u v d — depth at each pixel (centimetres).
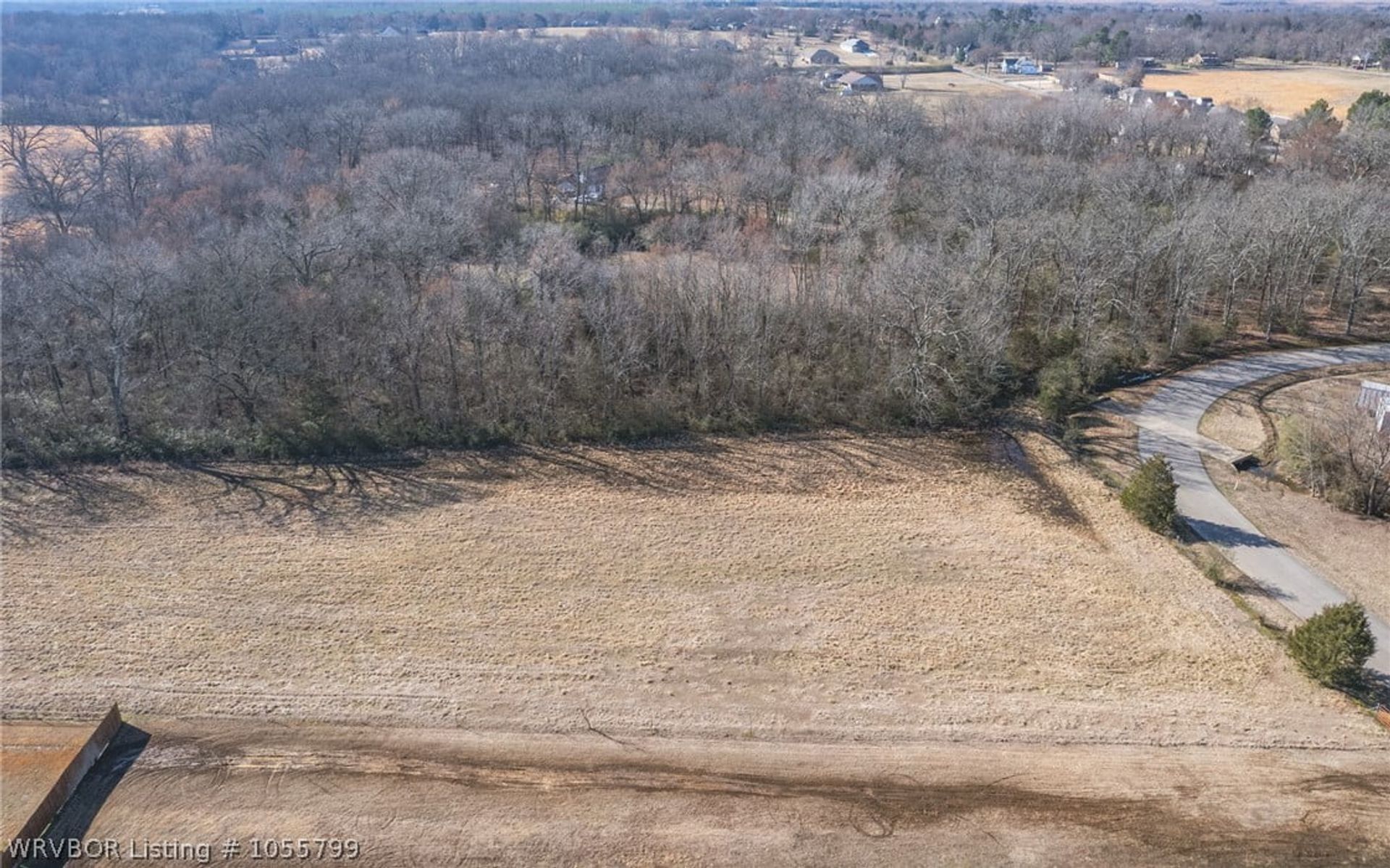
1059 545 4894
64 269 6375
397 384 6241
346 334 6481
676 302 6588
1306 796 3378
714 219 8550
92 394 6266
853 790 3428
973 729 3675
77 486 5431
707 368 6412
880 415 6278
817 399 6372
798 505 5300
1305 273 7956
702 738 3647
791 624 4278
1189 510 5162
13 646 4088
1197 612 4338
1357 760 3519
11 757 3488
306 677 3931
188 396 6119
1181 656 4056
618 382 6309
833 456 5869
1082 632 4209
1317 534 4947
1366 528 4997
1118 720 3709
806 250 7675
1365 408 5591
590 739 3638
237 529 5022
